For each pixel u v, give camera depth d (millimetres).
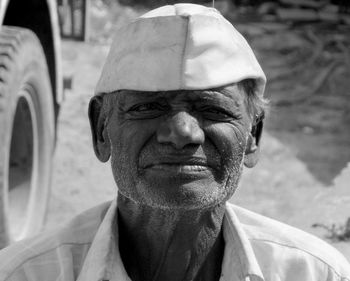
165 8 1817
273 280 1886
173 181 1685
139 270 1913
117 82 1749
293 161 6977
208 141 1723
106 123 1875
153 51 1724
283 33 9203
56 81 5180
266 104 1972
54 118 5215
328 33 9273
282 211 6098
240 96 1781
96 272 1793
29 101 4457
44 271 1855
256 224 1971
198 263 1890
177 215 1786
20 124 4555
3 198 4012
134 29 1769
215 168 1730
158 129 1703
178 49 1717
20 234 4555
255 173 6762
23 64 4172
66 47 6371
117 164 1776
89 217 1961
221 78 1721
